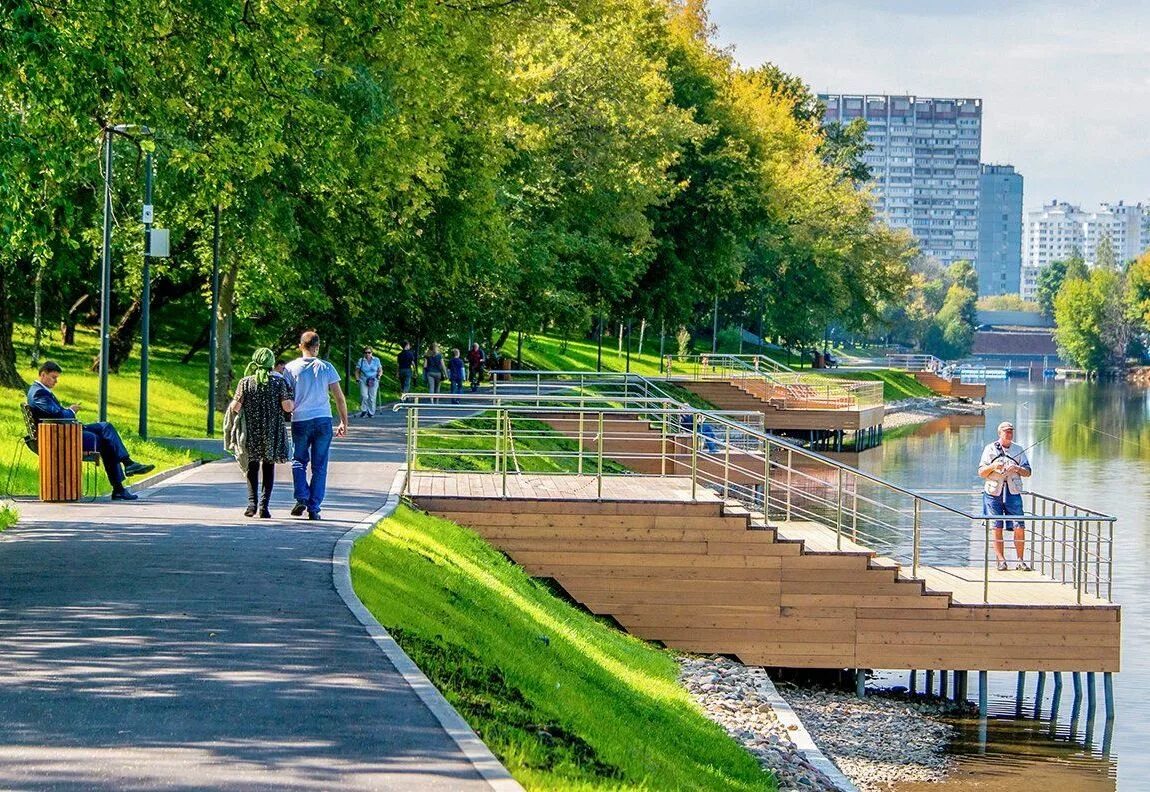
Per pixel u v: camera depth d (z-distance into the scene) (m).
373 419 74.62
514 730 16.69
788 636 36.09
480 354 99.62
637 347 197.88
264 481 32.25
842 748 32.16
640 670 30.11
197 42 36.94
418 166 65.56
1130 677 39.91
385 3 55.84
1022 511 40.84
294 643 18.69
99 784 12.67
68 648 18.19
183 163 42.78
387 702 15.83
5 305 65.94
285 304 85.56
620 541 36.47
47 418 35.72
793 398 122.06
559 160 92.12
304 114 43.56
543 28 92.44
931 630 35.72
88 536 28.61
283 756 13.70
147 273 54.12
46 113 32.06
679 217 116.06
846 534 39.91
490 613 26.52
